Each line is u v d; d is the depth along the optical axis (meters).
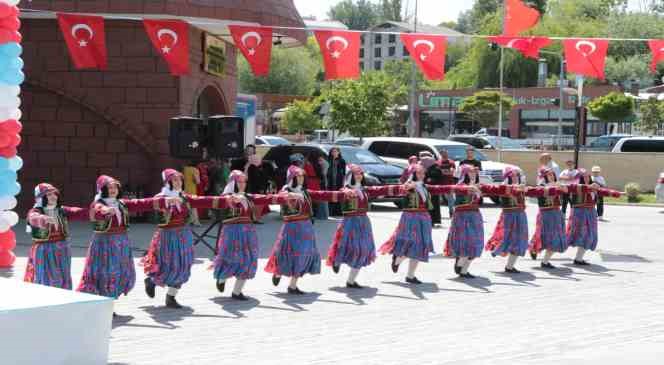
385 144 26.06
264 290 10.77
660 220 21.66
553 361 7.46
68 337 6.34
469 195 11.76
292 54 73.75
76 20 12.84
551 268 13.01
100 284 8.76
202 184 17.61
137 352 7.61
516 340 8.34
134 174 18.30
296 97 66.56
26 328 6.08
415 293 10.80
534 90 55.66
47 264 8.49
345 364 7.32
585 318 9.45
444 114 60.09
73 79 18.28
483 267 13.05
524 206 12.39
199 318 9.07
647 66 64.38
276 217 20.30
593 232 13.19
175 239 9.33
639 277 12.31
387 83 43.56
